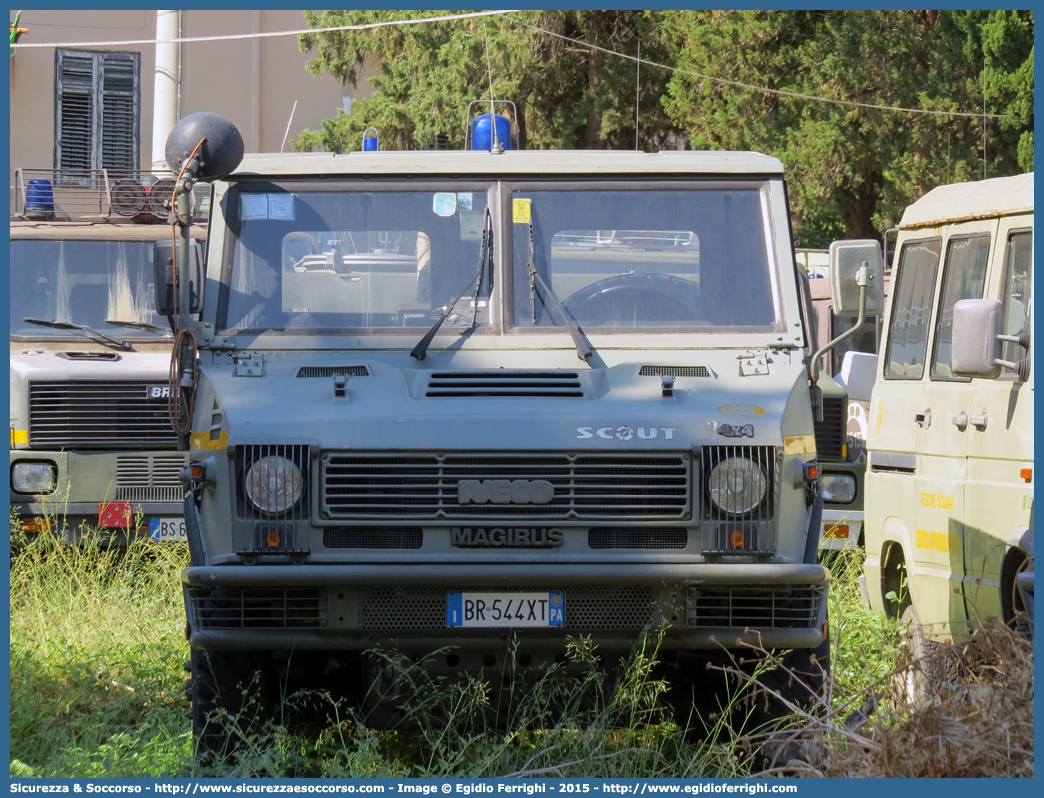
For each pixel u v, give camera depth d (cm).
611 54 4128
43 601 1523
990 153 3200
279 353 1043
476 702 941
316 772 987
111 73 4519
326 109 4866
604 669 957
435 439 923
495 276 1073
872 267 1035
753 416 955
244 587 908
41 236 1911
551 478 923
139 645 1320
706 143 3716
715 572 903
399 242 1084
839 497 1886
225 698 962
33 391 1736
